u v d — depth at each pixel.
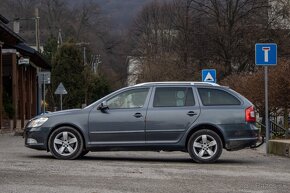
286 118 23.34
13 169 10.46
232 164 12.22
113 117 12.41
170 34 59.81
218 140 12.31
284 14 38.31
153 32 68.06
